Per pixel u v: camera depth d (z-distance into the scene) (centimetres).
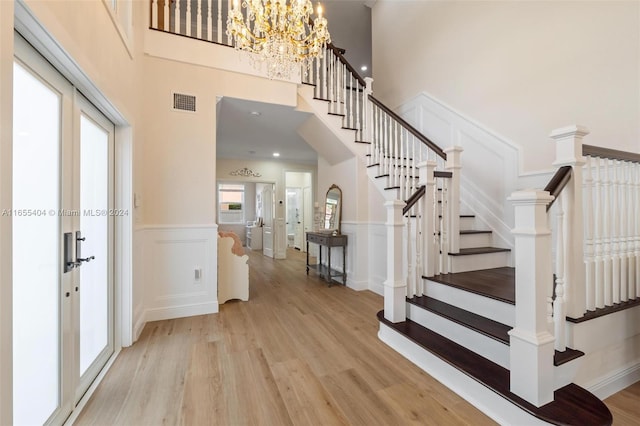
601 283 180
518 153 314
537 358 142
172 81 305
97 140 211
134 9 256
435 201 276
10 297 90
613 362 183
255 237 916
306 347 245
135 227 256
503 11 329
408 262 262
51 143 148
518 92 314
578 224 163
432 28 425
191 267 316
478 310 217
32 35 118
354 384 192
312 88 390
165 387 188
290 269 589
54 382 150
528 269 147
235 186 1024
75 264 164
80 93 176
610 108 241
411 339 219
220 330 279
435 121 419
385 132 388
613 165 189
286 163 781
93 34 162
